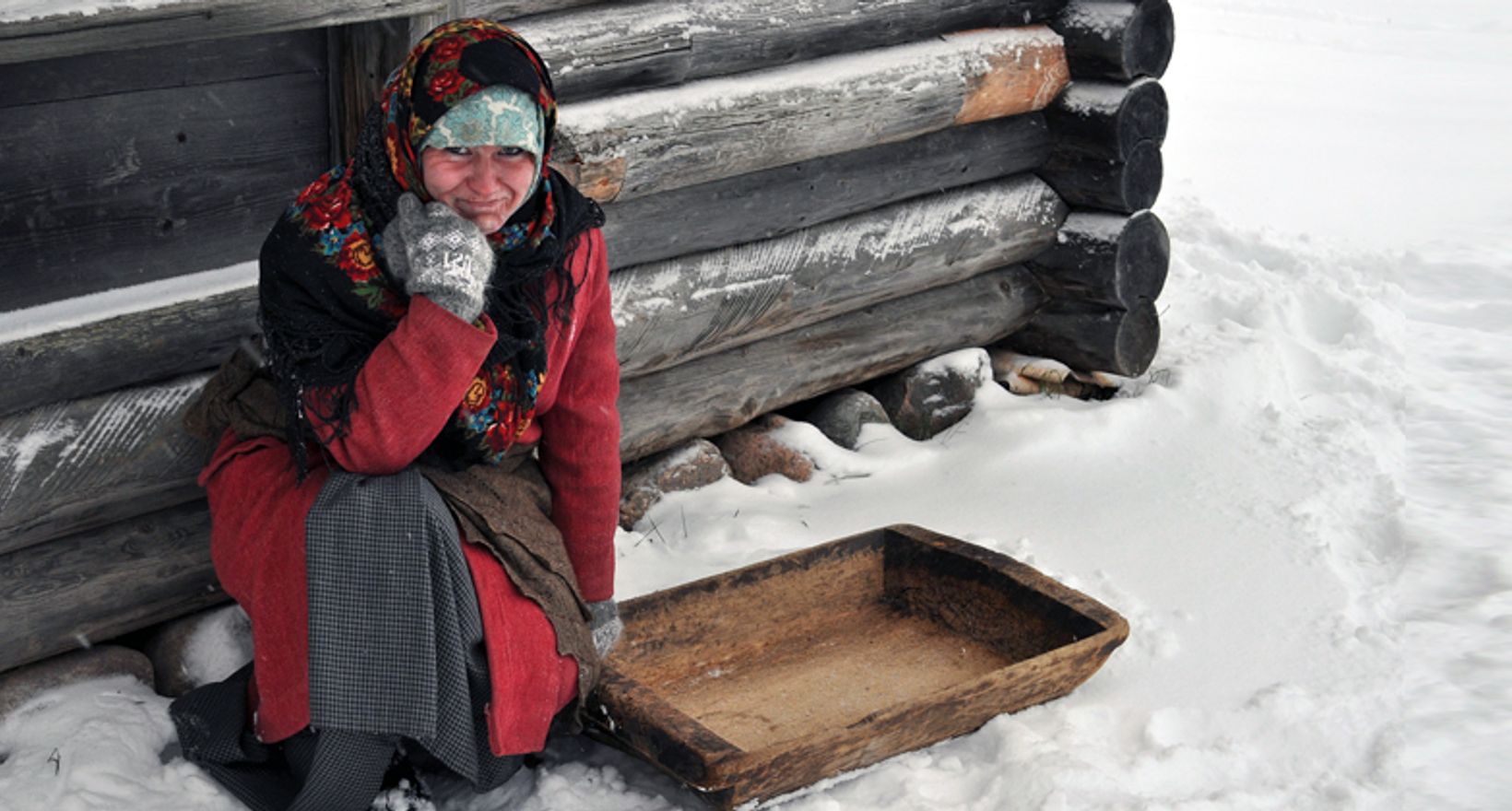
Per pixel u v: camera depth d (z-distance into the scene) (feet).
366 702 7.68
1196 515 12.38
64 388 8.79
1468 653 10.43
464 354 7.52
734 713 9.75
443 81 7.36
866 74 12.59
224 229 9.75
